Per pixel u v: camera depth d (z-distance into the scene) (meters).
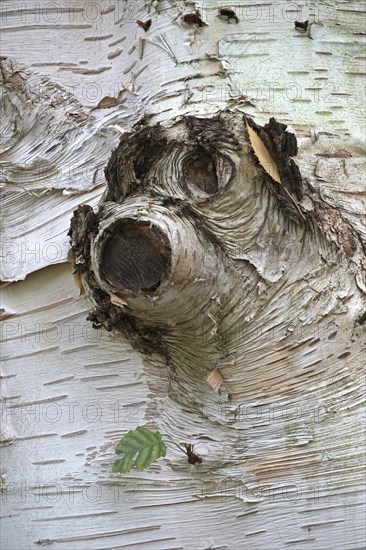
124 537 1.70
